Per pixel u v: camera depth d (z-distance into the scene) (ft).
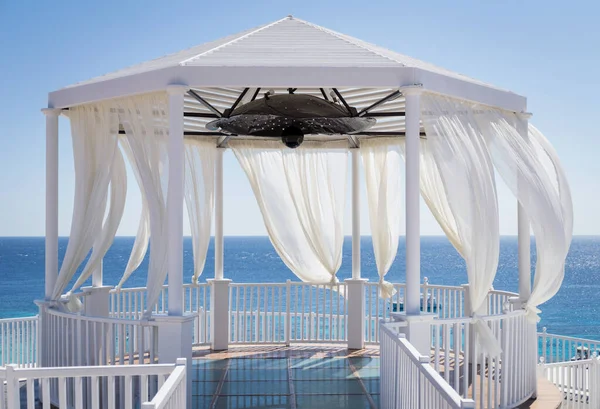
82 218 24.00
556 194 23.68
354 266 33.35
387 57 22.13
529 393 24.86
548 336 34.99
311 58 21.89
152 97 22.24
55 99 24.77
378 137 33.04
